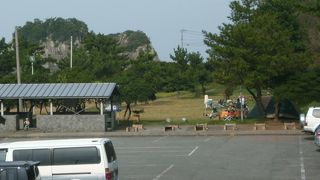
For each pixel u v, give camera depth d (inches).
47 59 3964.1
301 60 1884.8
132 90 2191.2
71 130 1877.5
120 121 2182.6
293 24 2402.8
